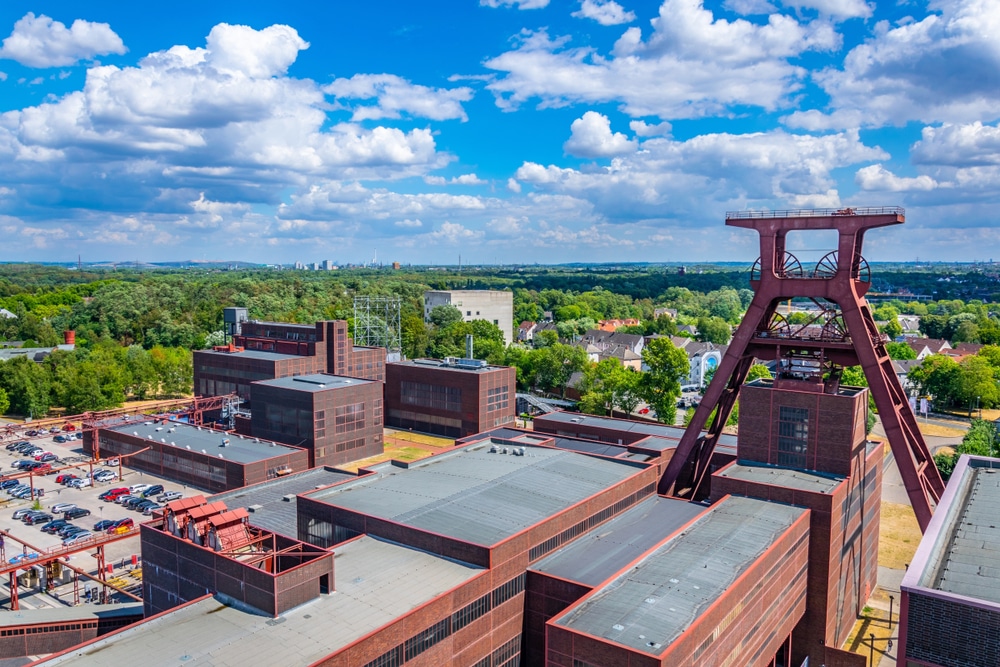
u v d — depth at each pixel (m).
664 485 79.56
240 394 147.38
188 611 47.31
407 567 53.56
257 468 102.19
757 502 68.19
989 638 35.41
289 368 142.00
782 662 65.44
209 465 105.75
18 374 164.38
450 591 49.19
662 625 45.19
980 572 40.81
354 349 160.12
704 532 61.22
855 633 72.62
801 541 64.25
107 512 99.31
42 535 90.56
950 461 111.88
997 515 49.91
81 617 59.28
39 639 57.06
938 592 36.91
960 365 176.50
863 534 77.00
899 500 110.19
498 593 54.00
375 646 43.62
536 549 58.22
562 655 45.25
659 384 142.62
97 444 121.56
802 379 75.06
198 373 156.12
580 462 78.44
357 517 60.34
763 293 74.06
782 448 74.31
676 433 103.12
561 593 54.50
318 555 49.50
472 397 139.75
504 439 91.31
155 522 56.31
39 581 77.81
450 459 80.19
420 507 62.62
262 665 40.50
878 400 68.69
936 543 44.41
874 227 68.12
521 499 64.81
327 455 119.31
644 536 64.62
